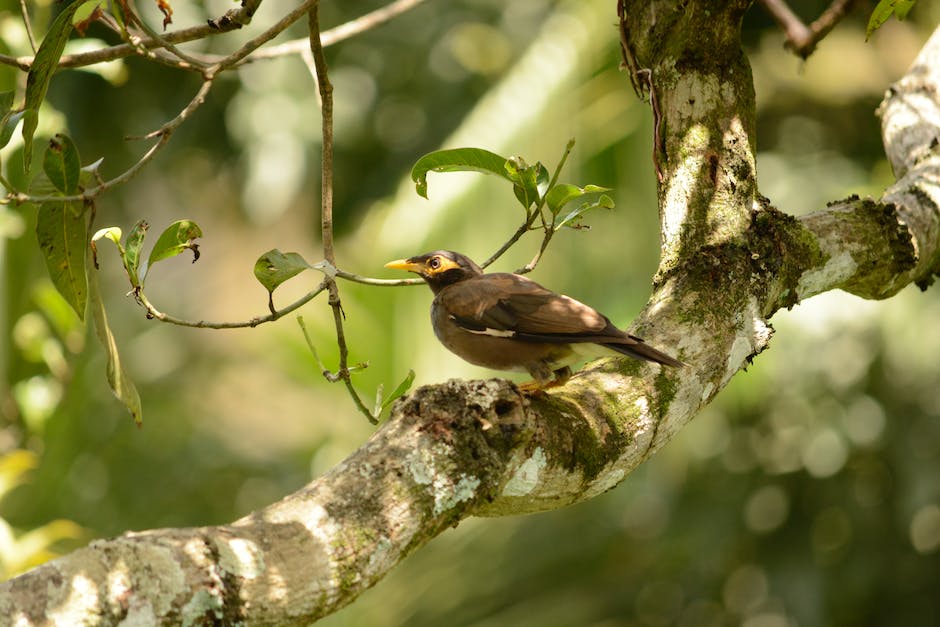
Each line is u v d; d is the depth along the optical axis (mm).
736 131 6305
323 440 16078
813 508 16406
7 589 3527
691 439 16078
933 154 7586
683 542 16625
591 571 17125
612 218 12578
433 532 4430
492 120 12734
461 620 16391
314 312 14305
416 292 11984
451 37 16719
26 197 5242
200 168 18234
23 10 6320
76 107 16562
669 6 6344
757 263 6078
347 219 17984
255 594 3857
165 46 5793
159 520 16219
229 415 19484
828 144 17203
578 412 5281
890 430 15875
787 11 9047
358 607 14727
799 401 16156
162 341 18828
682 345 5754
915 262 6922
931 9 17391
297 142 16797
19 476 10062
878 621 16047
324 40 7957
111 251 18125
